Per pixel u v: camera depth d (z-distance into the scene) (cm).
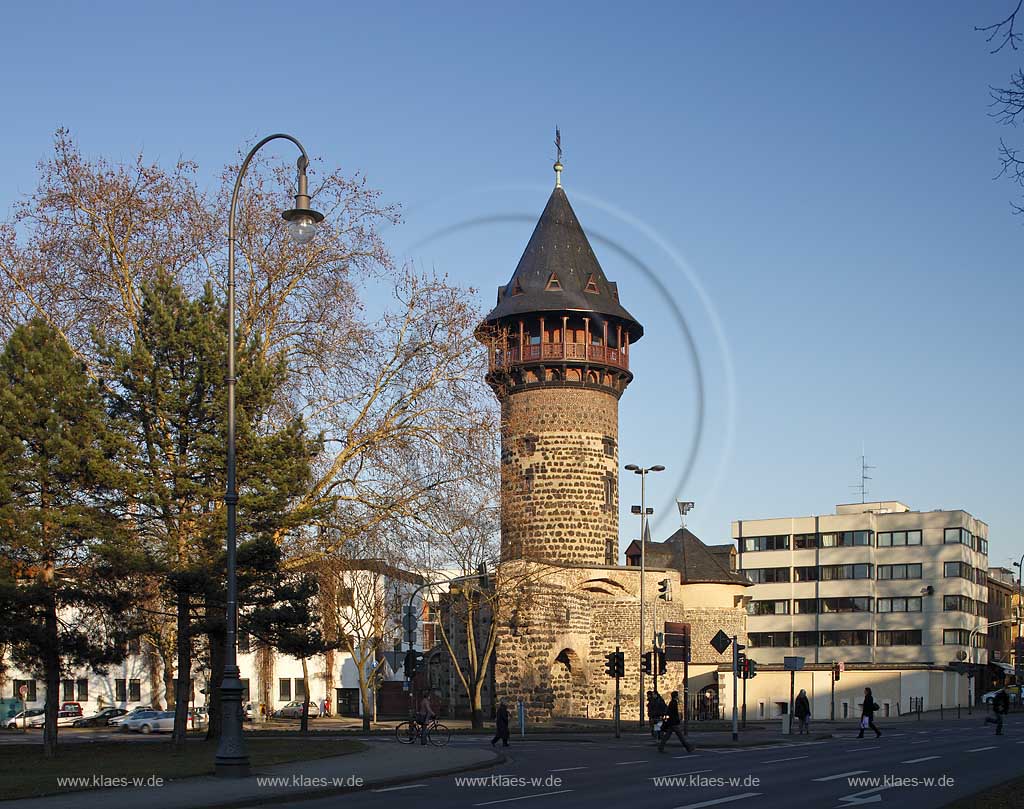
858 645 11462
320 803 2270
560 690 6612
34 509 3491
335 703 9444
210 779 2673
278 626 3769
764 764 3269
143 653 8256
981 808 1983
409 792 2459
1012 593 14475
